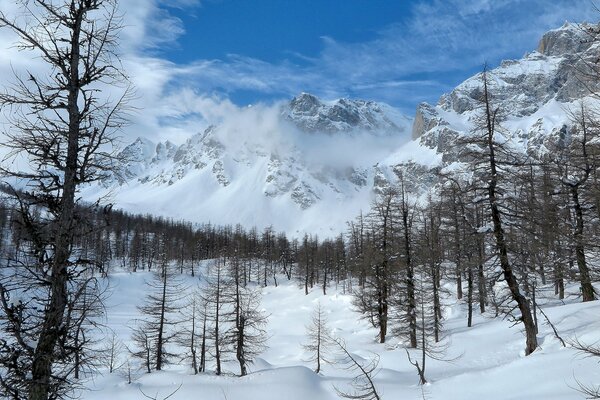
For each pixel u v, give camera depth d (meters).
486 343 29.34
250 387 27.86
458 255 31.88
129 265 104.44
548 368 19.14
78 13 8.50
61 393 8.32
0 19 7.86
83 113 8.48
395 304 36.31
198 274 96.44
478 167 20.77
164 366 45.81
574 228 20.89
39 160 8.13
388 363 31.34
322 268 88.19
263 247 117.62
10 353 7.60
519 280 21.31
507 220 20.42
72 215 8.26
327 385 26.70
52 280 7.96
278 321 63.97
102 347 44.84
